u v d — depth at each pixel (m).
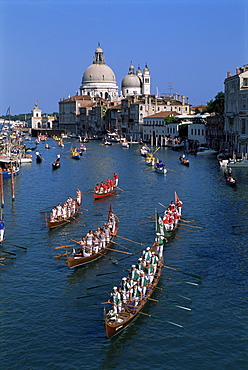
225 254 44.22
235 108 125.69
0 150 137.12
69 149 181.00
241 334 30.47
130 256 43.88
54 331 30.95
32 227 53.91
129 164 119.88
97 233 44.91
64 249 46.19
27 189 80.06
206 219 56.75
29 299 35.31
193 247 46.28
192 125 167.50
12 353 28.70
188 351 28.81
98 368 27.33
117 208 63.62
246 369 27.16
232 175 93.88
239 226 53.47
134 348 29.14
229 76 135.25
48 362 27.84
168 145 181.50
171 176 94.31
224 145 141.00
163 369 27.22
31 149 170.38
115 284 37.47
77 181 90.06
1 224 47.75
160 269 38.62
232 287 36.97
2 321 32.19
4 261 42.97
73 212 58.38
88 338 30.19
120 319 30.67
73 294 36.03
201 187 79.69
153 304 34.41
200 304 34.31
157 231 47.84
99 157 141.62
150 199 69.88
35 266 41.69
